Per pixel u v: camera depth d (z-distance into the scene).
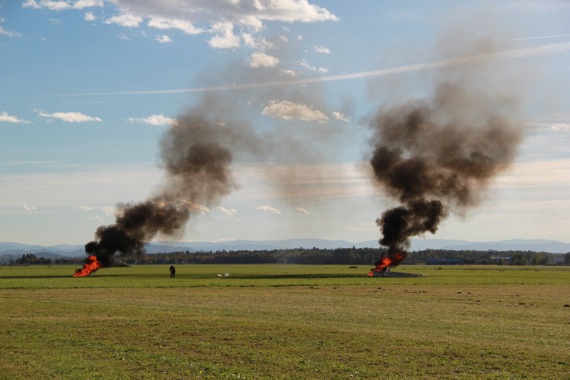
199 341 40.28
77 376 29.94
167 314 56.28
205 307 64.00
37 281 116.62
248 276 149.75
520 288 103.75
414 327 48.09
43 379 29.30
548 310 63.31
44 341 40.06
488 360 34.31
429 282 121.19
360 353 36.28
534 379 29.89
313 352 36.53
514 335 44.09
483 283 119.50
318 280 125.19
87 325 47.84
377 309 63.09
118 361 33.59
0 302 68.94
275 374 30.59
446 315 57.69
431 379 29.86
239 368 31.92
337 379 29.69
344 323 50.34
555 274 182.00
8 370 31.20
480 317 56.09
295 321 51.38
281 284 109.25
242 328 46.41
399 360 34.22
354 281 121.94
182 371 31.16
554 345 39.56
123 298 76.00
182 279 128.50
